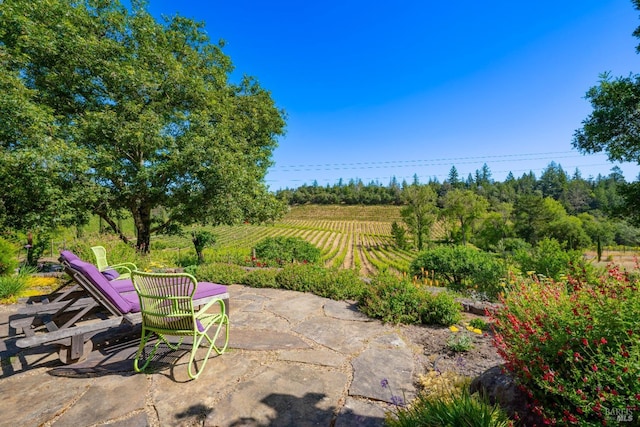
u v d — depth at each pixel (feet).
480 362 9.03
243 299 16.35
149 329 8.62
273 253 43.62
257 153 46.01
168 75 36.22
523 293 7.61
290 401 7.06
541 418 5.25
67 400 7.09
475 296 17.07
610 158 29.78
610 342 4.90
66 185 28.50
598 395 4.22
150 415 6.52
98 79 33.17
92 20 33.94
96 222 54.24
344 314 13.76
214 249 62.54
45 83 32.37
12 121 25.85
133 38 36.68
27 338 7.64
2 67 27.12
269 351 9.86
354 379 8.07
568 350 4.93
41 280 21.54
